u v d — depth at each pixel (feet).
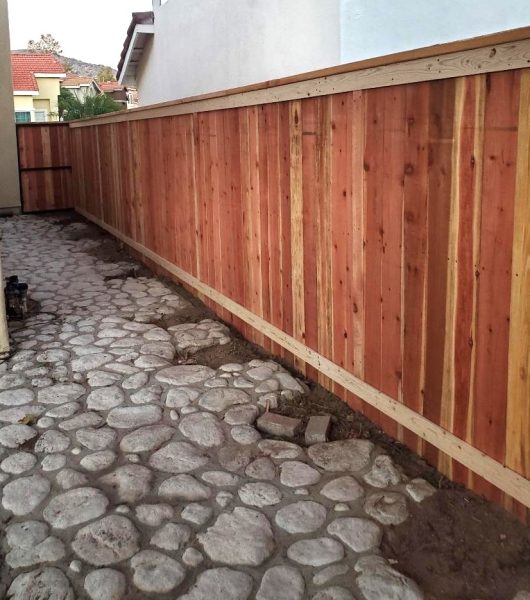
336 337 12.46
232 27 23.02
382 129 10.22
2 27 36.55
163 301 20.63
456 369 9.36
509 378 8.41
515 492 8.52
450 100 8.72
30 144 38.88
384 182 10.37
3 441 11.45
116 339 16.92
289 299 14.15
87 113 86.07
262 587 7.80
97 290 22.11
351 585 7.82
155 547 8.55
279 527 8.96
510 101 7.77
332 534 8.79
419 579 7.95
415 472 10.22
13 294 18.58
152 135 22.61
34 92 115.65
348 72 10.73
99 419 12.30
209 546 8.55
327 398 13.06
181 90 29.86
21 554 8.45
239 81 22.99
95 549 8.52
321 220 12.39
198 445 11.30
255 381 13.99
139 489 9.90
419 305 9.95
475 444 9.18
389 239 10.45
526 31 7.24
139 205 25.53
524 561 8.14
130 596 7.72
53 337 17.12
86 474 10.37
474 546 8.45
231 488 9.95
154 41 33.47
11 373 14.61
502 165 8.03
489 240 8.41
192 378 14.25
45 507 9.49
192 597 7.67
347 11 15.76
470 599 7.61
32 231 33.83
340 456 10.78
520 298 8.06
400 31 14.84
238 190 16.07
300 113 12.61
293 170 13.17
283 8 19.17
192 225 19.81
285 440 11.53
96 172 32.50
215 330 17.57
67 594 7.73
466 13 13.58
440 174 9.11
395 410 10.83
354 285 11.62
